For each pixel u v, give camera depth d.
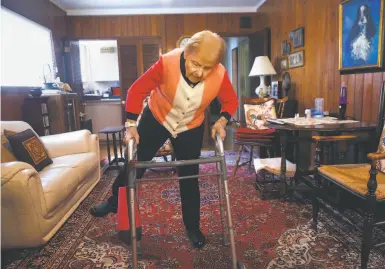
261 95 4.38
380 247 1.67
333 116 2.93
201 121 1.71
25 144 2.40
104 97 6.54
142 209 2.53
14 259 1.81
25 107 3.64
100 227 2.21
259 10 5.35
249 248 1.87
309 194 2.69
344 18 2.74
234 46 7.25
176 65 1.42
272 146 3.34
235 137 3.39
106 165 4.09
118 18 5.41
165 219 2.33
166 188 3.04
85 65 7.11
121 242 1.99
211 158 1.42
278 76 4.51
